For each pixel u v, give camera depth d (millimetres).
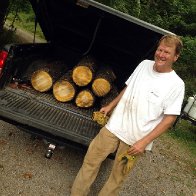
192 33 15930
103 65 6066
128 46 5664
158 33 4102
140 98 3301
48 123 4102
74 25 5812
